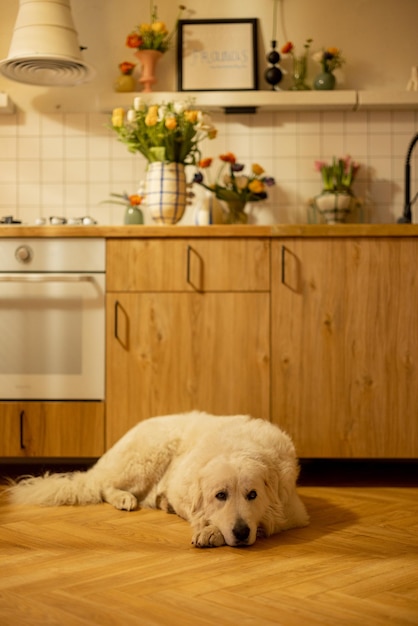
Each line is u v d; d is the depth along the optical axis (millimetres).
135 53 3691
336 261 2994
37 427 3033
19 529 2266
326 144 3756
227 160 3572
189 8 3768
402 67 3756
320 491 2891
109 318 3029
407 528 2279
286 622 1479
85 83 3752
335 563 1896
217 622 1479
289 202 3756
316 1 3754
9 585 1715
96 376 3031
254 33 3730
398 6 3752
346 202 3566
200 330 3012
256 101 3629
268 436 2324
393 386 2984
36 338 3047
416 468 3438
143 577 1777
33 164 3779
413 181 3734
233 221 3586
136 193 3771
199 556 1965
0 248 3062
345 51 3758
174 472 2439
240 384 3006
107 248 3037
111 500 2570
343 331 2992
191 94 3635
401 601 1603
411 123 3752
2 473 3412
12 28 3766
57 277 3000
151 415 3018
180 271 3020
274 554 1984
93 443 3029
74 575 1794
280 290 3004
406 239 2982
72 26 3342
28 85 3756
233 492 2090
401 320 2984
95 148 3775
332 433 2992
